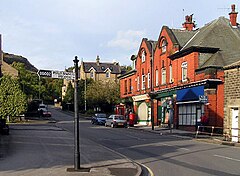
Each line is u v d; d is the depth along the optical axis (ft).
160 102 144.36
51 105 384.47
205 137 92.22
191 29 147.64
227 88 85.92
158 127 137.69
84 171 40.40
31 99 252.62
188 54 117.19
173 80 128.16
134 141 83.05
